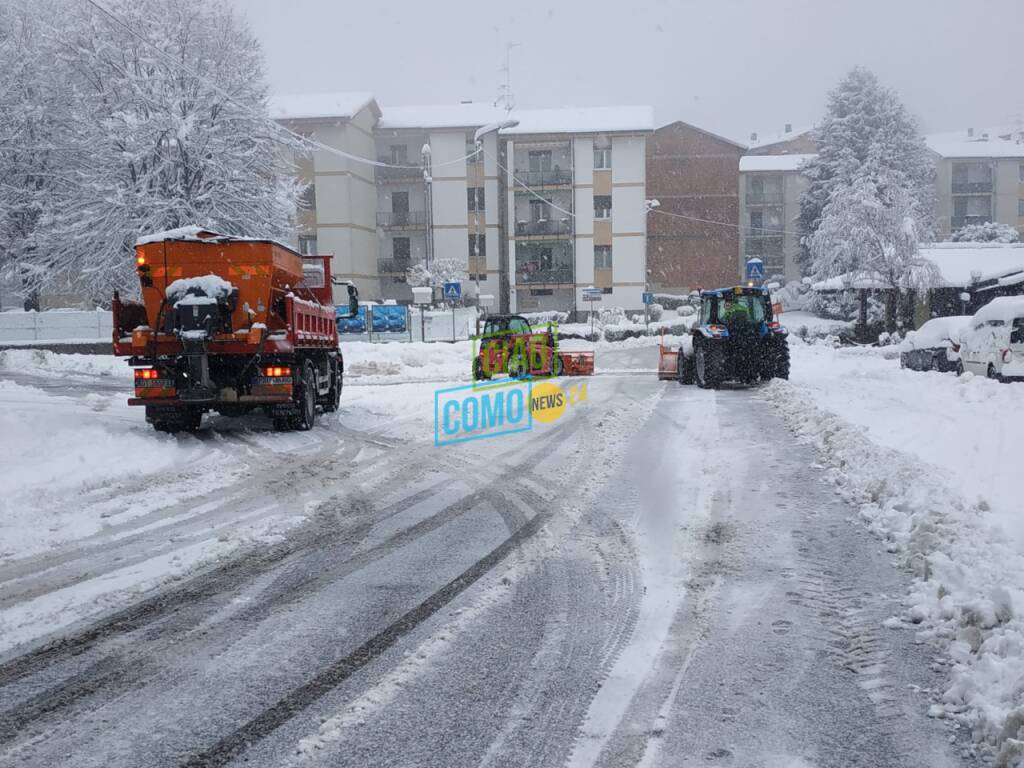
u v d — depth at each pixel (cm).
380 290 5706
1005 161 6719
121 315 1234
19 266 3772
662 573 555
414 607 497
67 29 3447
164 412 1251
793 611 480
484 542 642
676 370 2197
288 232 3722
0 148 3756
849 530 650
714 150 6231
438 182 5597
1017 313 1744
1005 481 752
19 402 1664
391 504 781
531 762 320
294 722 354
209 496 822
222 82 3497
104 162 3356
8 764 322
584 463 970
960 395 1498
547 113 5794
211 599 515
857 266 4150
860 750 326
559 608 491
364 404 1661
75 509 759
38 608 499
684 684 387
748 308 1925
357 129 5297
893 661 407
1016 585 454
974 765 313
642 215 5547
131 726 352
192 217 3328
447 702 371
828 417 1142
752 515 704
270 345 1214
